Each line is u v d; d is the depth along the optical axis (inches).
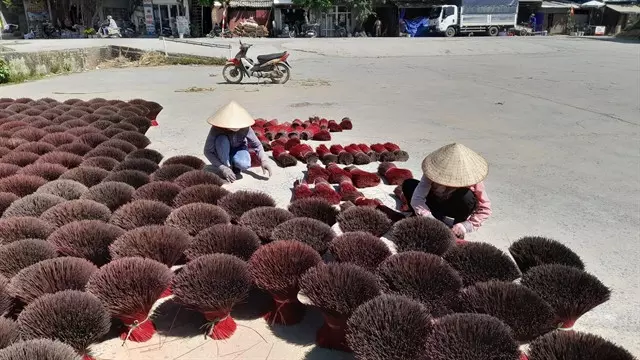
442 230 125.6
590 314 112.1
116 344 99.3
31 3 1190.9
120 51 784.3
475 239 150.1
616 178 207.0
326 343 98.9
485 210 143.6
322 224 127.6
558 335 85.8
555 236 152.4
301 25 1311.5
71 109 285.0
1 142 211.6
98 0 1226.6
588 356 81.5
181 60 718.5
